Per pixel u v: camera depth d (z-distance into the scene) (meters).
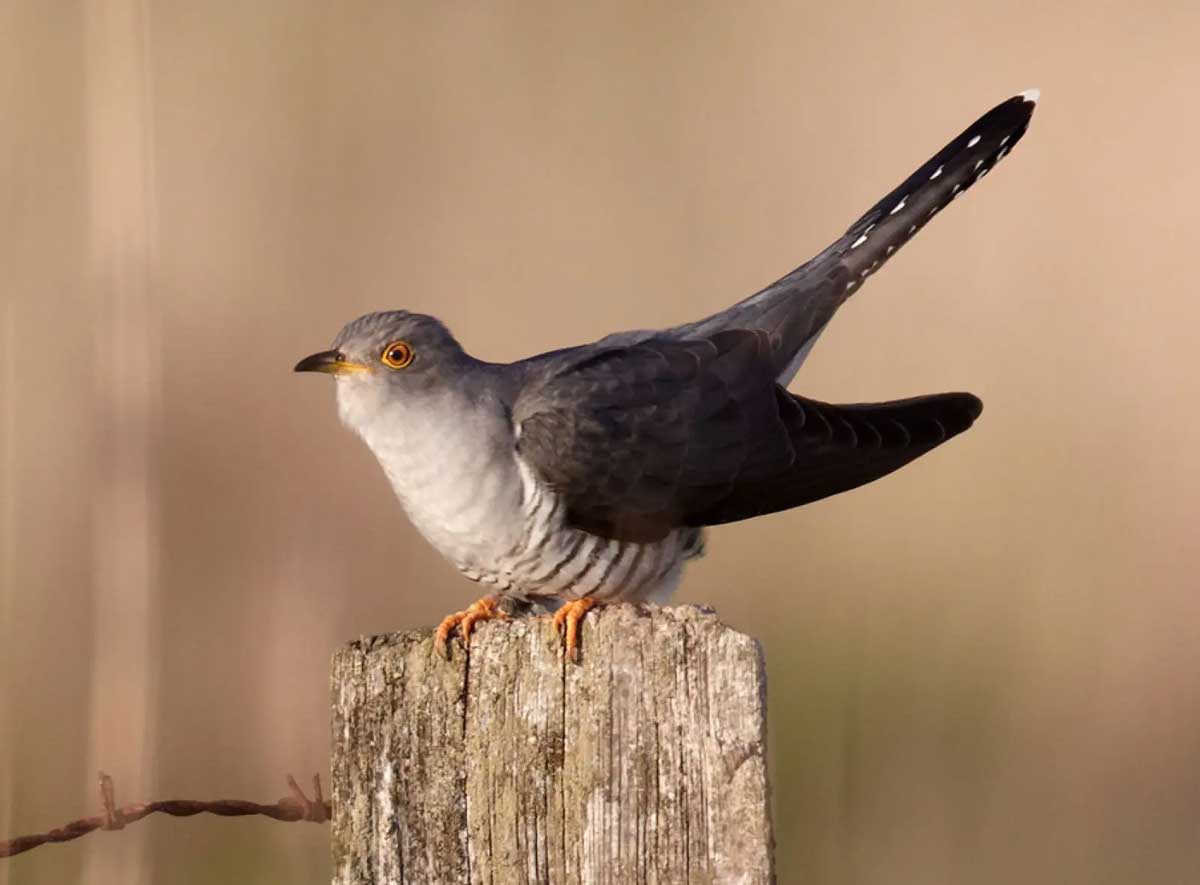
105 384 9.19
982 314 15.45
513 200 16.14
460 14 17.97
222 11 17.09
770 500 8.25
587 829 5.41
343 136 16.28
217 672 10.70
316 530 12.07
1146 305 15.45
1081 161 17.11
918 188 9.21
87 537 11.59
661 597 8.34
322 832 9.82
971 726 11.57
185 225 14.92
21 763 9.87
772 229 15.88
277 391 13.36
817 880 10.08
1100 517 13.63
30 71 13.28
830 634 12.52
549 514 7.78
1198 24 18.70
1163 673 12.39
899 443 8.38
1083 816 11.13
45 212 13.27
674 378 8.16
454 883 5.54
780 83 17.75
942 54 18.17
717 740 5.33
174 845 9.88
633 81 17.73
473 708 5.55
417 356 7.67
